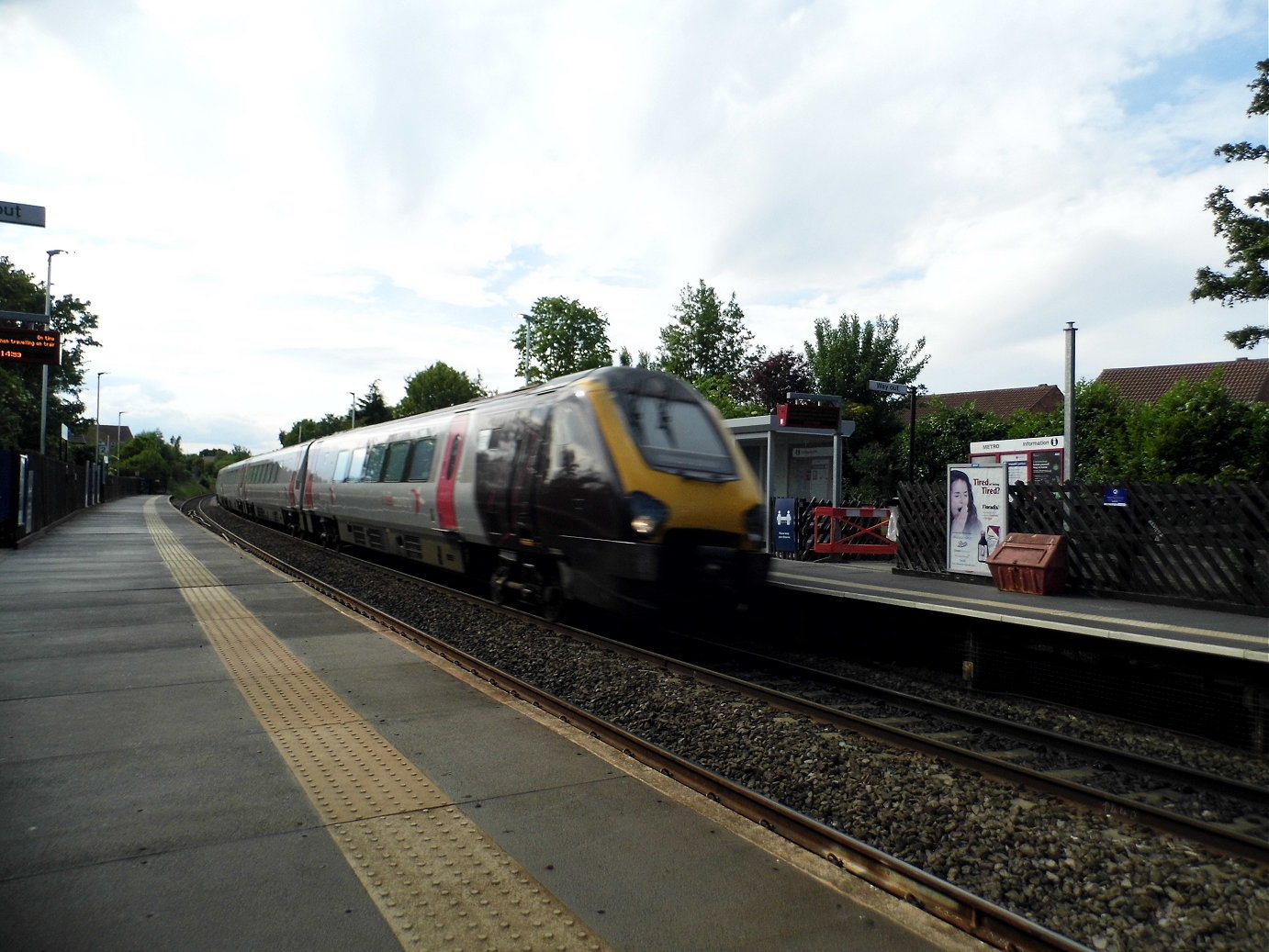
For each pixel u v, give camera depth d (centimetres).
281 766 505
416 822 427
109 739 553
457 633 1035
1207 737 685
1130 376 4588
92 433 8950
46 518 2656
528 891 357
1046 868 427
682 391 1014
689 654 993
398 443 1581
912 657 942
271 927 324
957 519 1288
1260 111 1902
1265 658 639
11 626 963
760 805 464
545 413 1041
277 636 918
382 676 741
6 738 553
